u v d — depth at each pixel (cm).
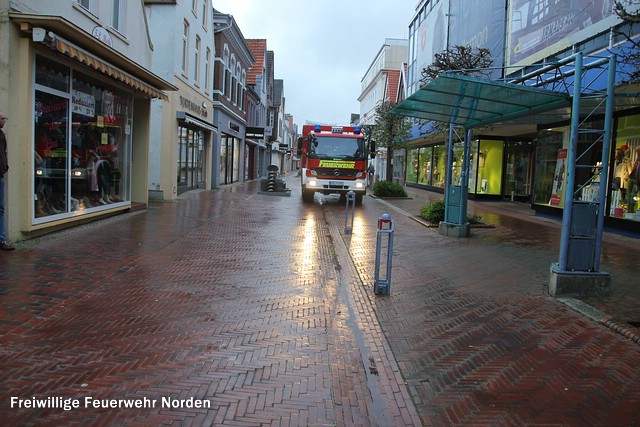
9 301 523
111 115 1134
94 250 791
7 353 404
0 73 739
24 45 768
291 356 433
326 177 1878
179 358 414
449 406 358
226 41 2478
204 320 509
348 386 384
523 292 656
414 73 3045
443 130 1501
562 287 629
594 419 339
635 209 1129
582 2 1203
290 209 1639
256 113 3953
